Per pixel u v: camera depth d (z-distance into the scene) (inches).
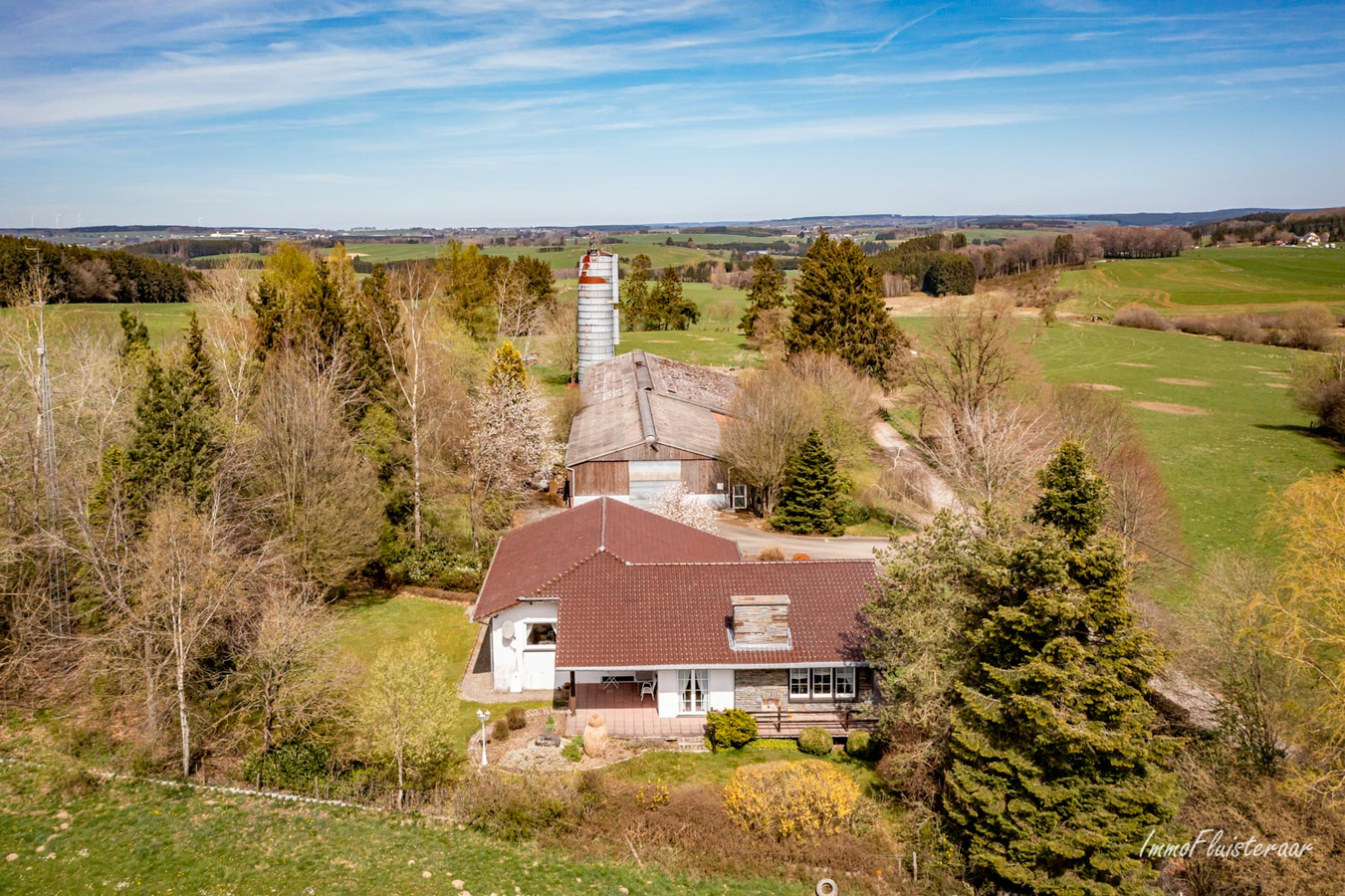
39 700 1295.5
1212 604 1347.2
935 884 998.4
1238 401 3860.7
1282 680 1187.9
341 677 1235.9
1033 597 981.8
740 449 2346.2
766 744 1302.9
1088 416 2352.4
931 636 1109.7
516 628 1448.1
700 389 2972.4
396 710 1107.3
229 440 1683.1
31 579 1384.1
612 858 1024.9
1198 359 4766.2
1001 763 1000.9
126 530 1366.9
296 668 1229.1
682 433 2439.7
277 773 1130.7
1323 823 984.3
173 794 1082.1
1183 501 2581.2
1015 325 3056.1
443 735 1162.0
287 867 960.9
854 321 3393.2
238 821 1039.0
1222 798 1047.6
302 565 1631.4
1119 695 969.5
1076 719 951.0
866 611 1282.0
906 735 1193.4
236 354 2273.6
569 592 1422.2
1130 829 943.7
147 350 2263.8
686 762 1249.4
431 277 4067.4
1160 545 1836.9
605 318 3464.6
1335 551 1210.0
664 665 1309.1
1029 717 952.3
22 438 1571.1
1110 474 1925.4
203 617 1240.2
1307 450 3110.2
